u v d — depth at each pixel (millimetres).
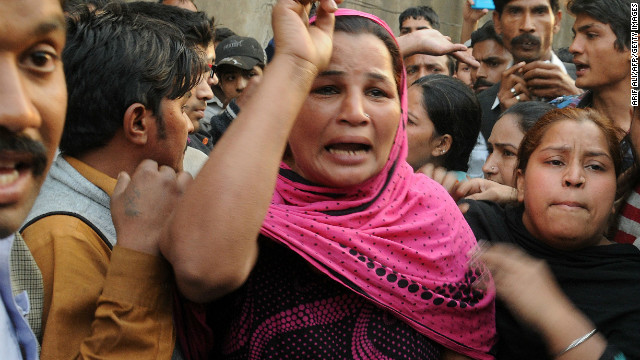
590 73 1826
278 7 892
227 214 800
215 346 1046
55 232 967
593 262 1175
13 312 809
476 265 1164
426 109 1837
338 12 1012
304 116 984
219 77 3031
